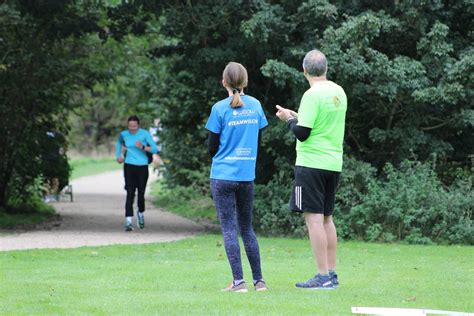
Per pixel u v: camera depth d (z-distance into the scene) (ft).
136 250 88.63
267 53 110.63
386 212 102.47
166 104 134.82
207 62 111.34
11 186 140.97
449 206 102.06
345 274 70.03
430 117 111.55
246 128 59.67
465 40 112.88
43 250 87.45
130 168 117.08
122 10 114.93
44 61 124.77
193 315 50.26
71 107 139.44
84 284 63.57
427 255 85.92
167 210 162.61
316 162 59.72
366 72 101.45
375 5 111.14
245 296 57.36
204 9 107.34
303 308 52.60
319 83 60.34
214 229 119.96
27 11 114.62
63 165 144.66
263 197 111.24
